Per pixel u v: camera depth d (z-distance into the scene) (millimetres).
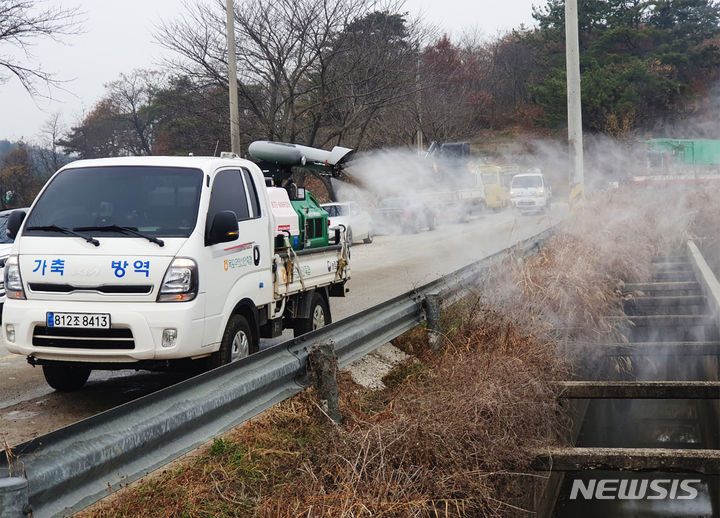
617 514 8922
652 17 63000
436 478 4773
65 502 3152
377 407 6512
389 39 27938
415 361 8164
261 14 24844
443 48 44469
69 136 73750
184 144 39688
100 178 7270
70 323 6457
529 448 5727
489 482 5031
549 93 56219
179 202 6965
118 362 6535
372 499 4352
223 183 7441
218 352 6984
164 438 3842
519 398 6125
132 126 71562
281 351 5367
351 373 7223
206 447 5348
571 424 8250
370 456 4824
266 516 4305
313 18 25172
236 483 4734
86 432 3330
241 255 7387
